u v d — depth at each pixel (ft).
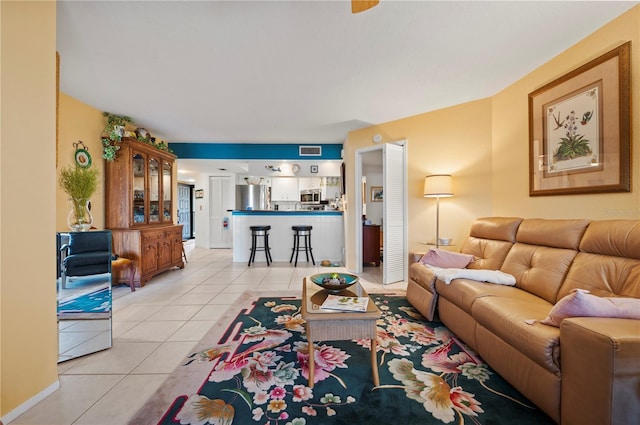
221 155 17.85
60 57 7.55
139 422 4.21
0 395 4.19
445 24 6.30
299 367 5.69
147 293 10.84
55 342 5.02
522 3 5.69
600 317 3.89
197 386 5.06
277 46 7.11
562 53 7.54
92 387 5.08
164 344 6.72
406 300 10.02
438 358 6.05
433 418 4.25
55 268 5.10
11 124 4.38
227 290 11.27
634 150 5.91
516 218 8.14
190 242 26.05
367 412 4.39
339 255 17.54
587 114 6.79
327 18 6.05
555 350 4.01
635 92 5.87
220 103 10.98
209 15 5.91
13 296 4.39
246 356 6.12
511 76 8.95
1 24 4.24
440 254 8.85
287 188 23.50
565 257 6.13
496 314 5.20
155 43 6.94
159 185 14.20
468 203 11.05
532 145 8.51
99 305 6.55
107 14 5.84
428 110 11.82
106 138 11.62
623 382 3.22
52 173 5.09
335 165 20.34
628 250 4.99
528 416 4.29
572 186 7.23
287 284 12.21
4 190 4.29
